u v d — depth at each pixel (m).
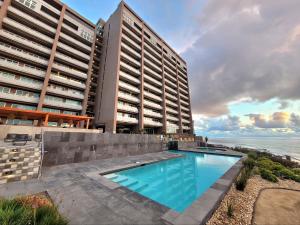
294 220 4.68
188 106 66.56
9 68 25.53
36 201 4.62
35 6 30.30
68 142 12.25
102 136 15.11
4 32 25.69
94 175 8.63
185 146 29.00
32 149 7.87
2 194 5.71
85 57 36.72
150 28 51.66
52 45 31.17
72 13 36.94
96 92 40.69
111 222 4.12
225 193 6.55
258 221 4.59
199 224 4.05
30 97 26.95
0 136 13.83
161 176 12.10
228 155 20.00
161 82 51.69
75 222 4.08
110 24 44.72
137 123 38.78
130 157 16.72
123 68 38.75
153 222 4.14
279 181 9.05
